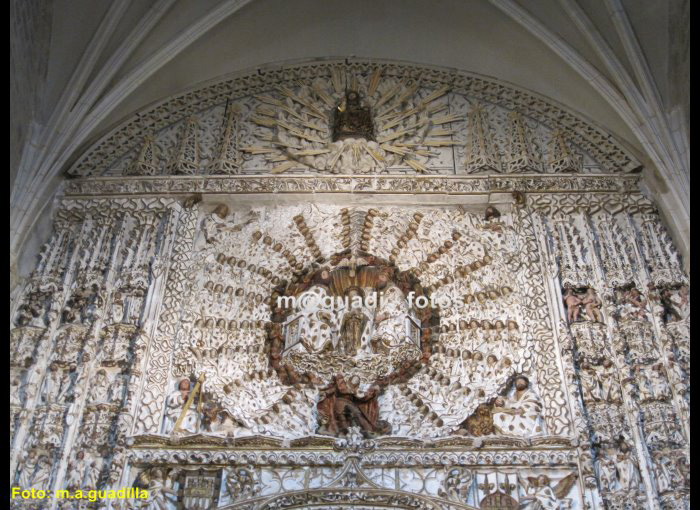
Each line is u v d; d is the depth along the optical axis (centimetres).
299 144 1043
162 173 997
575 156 1018
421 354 877
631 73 979
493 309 892
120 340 838
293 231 960
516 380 837
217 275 919
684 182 909
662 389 800
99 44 977
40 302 863
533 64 1059
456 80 1110
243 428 809
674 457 755
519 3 1010
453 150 1038
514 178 985
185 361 843
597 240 934
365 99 1094
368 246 959
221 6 1016
